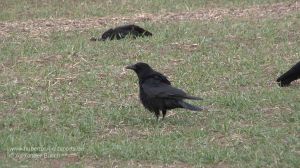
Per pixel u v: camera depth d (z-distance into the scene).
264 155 11.19
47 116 13.35
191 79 15.70
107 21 23.36
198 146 11.65
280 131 12.25
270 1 26.44
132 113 13.55
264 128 12.45
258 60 17.31
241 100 14.00
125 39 19.77
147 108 12.87
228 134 12.23
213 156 11.07
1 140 11.92
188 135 12.18
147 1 26.72
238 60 17.31
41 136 12.10
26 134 12.39
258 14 23.73
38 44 19.61
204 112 13.52
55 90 15.05
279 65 16.80
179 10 25.31
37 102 14.16
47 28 22.20
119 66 16.91
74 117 13.24
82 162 11.10
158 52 18.28
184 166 10.87
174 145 11.68
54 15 25.05
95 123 12.90
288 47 18.70
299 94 14.51
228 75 16.03
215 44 19.09
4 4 27.02
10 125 12.94
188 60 17.36
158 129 12.52
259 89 14.96
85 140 12.09
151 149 11.45
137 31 20.23
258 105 13.82
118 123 12.92
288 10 24.30
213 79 15.73
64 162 11.13
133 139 12.10
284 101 14.03
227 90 14.98
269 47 18.72
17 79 15.88
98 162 11.09
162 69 16.59
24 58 17.88
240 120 13.05
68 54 18.09
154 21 23.03
